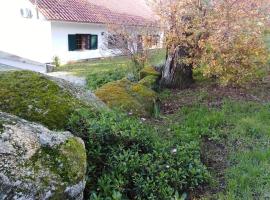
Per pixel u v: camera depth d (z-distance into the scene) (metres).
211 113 5.71
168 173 3.41
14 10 18.88
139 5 27.44
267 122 5.19
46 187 2.18
